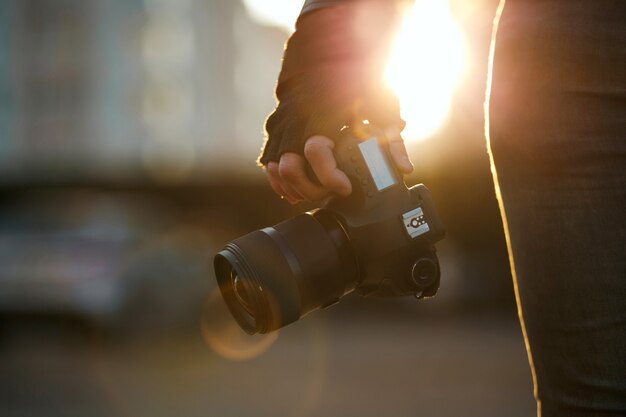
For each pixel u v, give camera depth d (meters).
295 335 15.91
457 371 11.03
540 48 1.63
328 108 1.75
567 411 1.60
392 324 17.61
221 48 49.97
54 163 24.41
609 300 1.57
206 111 49.97
